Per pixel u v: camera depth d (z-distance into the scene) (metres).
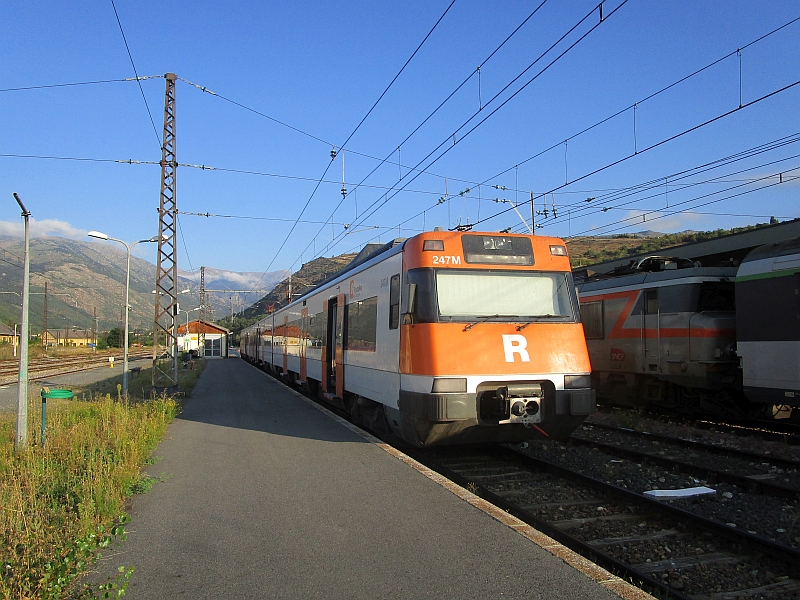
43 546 5.05
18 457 9.02
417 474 7.86
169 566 4.91
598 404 18.89
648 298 15.09
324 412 14.30
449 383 8.73
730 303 14.23
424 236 9.43
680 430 13.23
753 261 12.32
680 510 6.77
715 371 13.35
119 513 6.25
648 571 5.53
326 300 16.31
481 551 5.14
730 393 14.12
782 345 11.54
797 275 11.35
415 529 5.72
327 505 6.54
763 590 5.14
